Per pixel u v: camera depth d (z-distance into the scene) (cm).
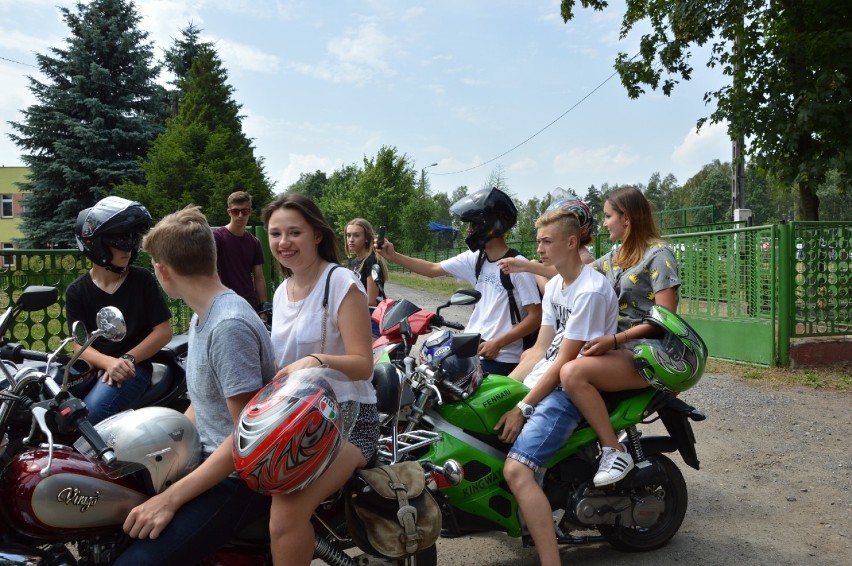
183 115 3262
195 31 3916
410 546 244
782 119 1093
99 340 354
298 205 248
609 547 373
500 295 411
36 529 213
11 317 254
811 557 356
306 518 223
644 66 1383
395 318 352
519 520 332
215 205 2806
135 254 358
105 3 2912
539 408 327
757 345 826
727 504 428
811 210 1164
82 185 2741
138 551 213
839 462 497
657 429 594
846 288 820
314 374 219
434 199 4938
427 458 319
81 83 2797
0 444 234
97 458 213
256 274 668
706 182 6181
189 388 239
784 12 1148
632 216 378
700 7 1205
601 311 333
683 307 958
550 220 343
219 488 225
